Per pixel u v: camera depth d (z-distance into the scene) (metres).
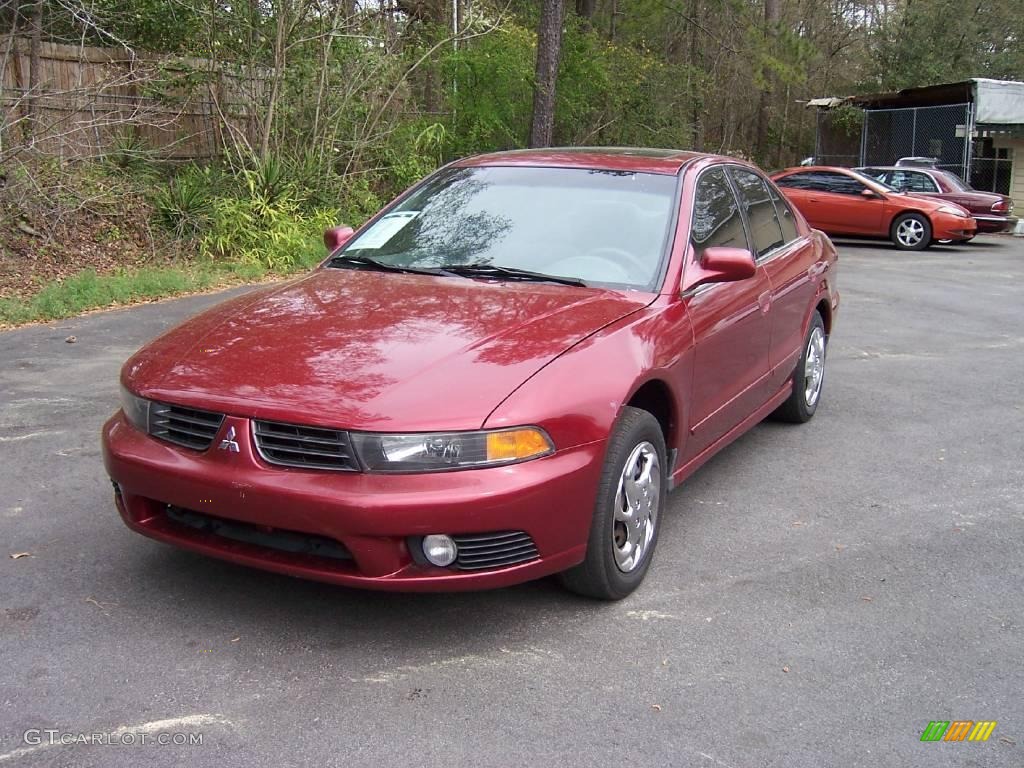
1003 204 18.55
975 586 3.79
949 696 2.99
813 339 5.94
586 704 2.87
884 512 4.57
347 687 2.92
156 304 9.68
